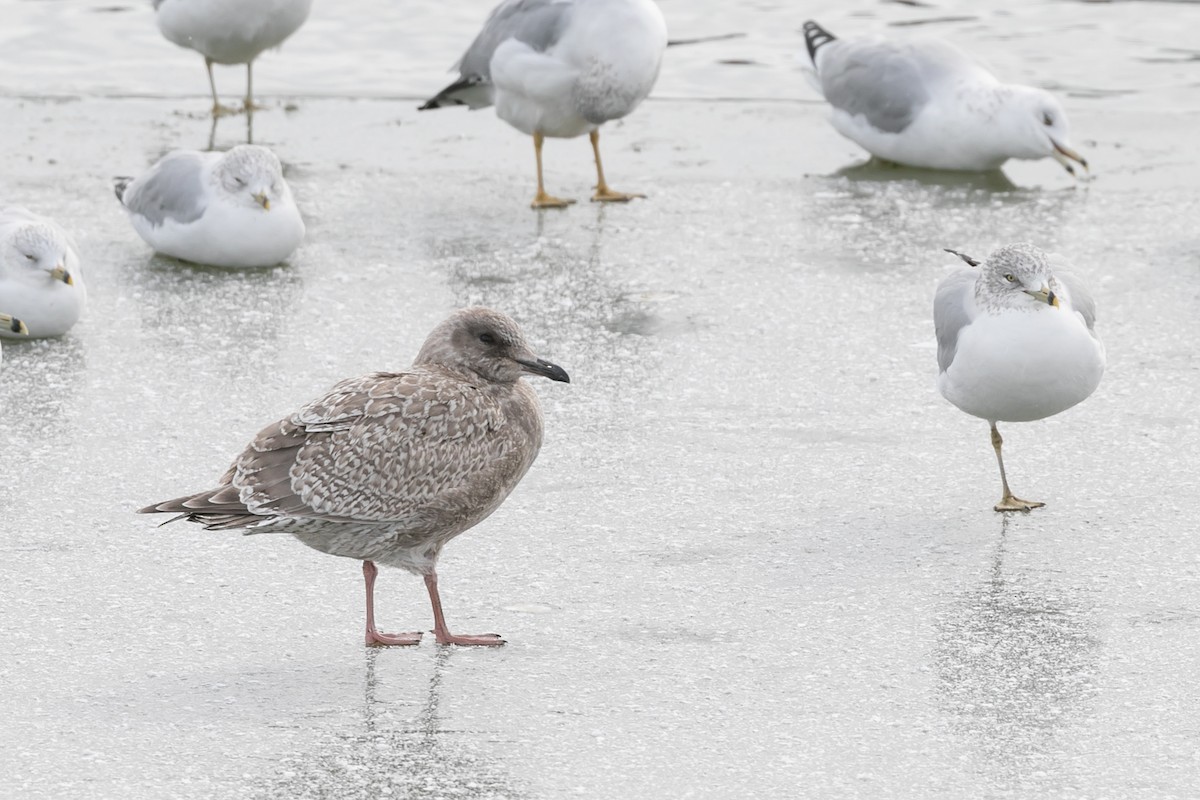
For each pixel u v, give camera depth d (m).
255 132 21.83
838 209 19.02
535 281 16.73
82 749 8.67
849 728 8.87
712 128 22.22
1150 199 19.08
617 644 9.85
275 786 8.33
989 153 20.11
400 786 8.34
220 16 21.38
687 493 11.99
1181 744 8.66
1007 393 11.38
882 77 20.48
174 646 9.83
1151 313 15.56
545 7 19.06
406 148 21.38
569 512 11.69
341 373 14.36
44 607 10.27
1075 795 8.21
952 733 8.80
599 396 13.82
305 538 9.77
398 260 17.41
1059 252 17.33
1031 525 11.42
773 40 25.48
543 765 8.54
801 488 12.07
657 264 17.20
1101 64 24.03
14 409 13.52
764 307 15.92
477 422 9.84
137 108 22.69
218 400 13.77
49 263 14.88
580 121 19.44
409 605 10.43
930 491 12.02
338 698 9.24
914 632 9.95
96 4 26.69
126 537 11.28
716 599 10.41
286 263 17.41
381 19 26.23
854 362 14.52
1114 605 10.26
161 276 17.03
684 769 8.49
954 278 11.98
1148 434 12.88
